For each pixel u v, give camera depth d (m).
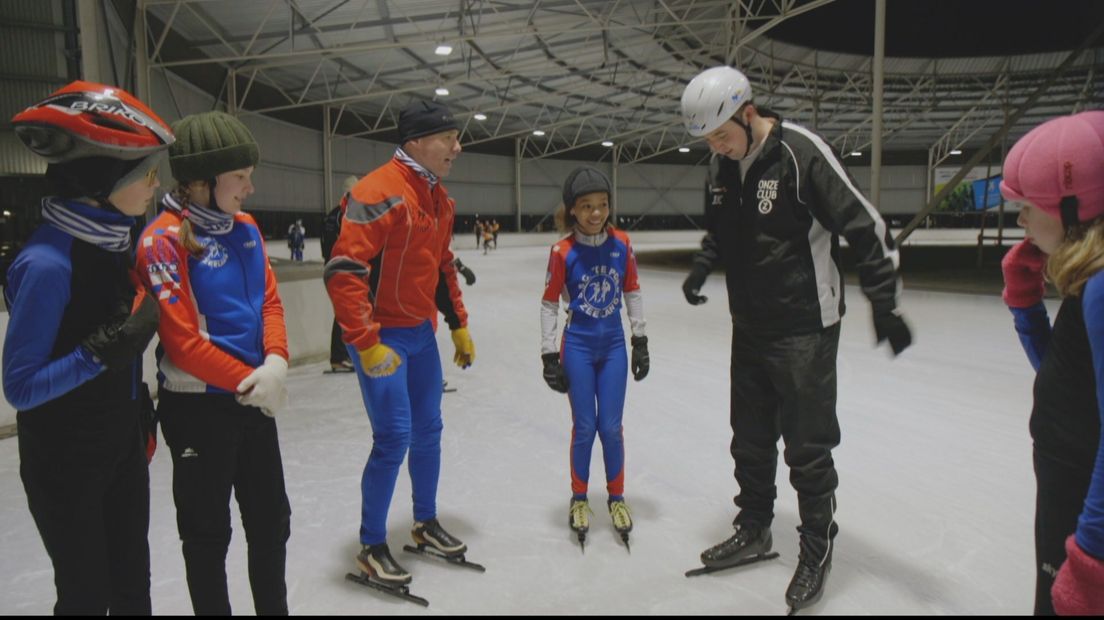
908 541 2.31
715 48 16.69
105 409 1.31
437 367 2.23
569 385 2.40
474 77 16.89
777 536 2.39
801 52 20.31
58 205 1.23
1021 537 2.33
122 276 1.35
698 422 3.77
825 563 1.93
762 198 1.88
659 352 5.71
